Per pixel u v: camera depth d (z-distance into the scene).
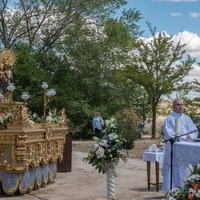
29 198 12.46
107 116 40.69
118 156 11.33
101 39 42.66
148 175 13.71
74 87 41.53
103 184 14.90
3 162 12.53
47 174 14.66
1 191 12.88
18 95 37.94
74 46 41.69
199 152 10.76
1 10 41.28
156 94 45.03
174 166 11.55
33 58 40.41
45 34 42.50
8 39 41.81
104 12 42.84
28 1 41.81
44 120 14.55
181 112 12.22
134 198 12.41
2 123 12.50
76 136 40.06
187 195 6.95
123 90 43.06
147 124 50.09
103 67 42.03
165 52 45.41
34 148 13.21
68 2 41.91
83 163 20.61
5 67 15.30
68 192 13.41
